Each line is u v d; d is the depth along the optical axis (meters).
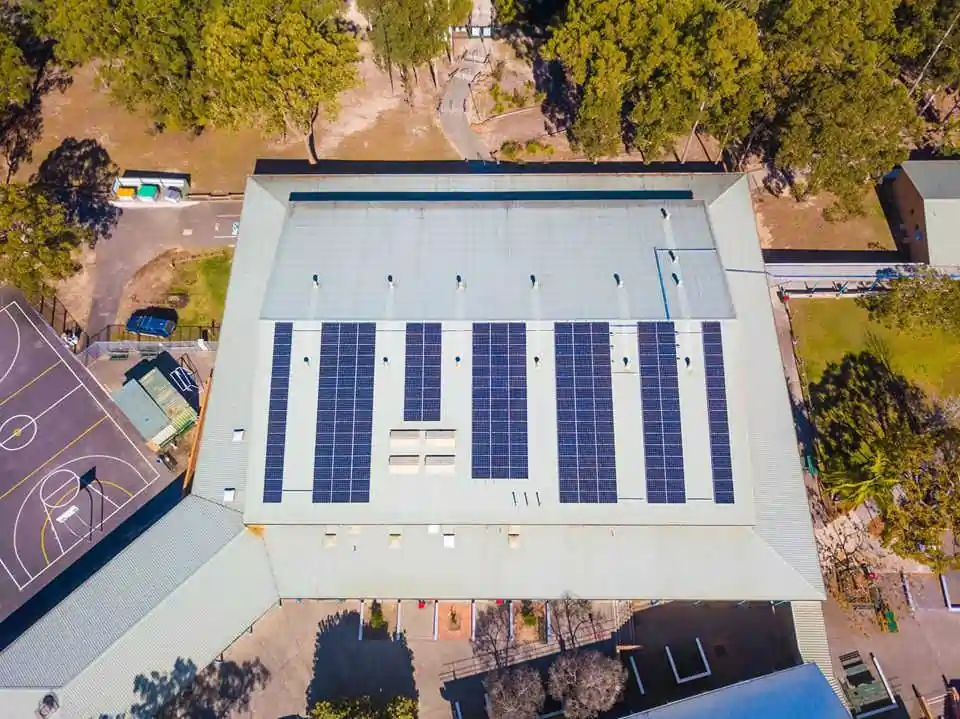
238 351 62.91
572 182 70.88
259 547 57.53
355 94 86.62
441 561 57.38
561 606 61.06
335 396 57.31
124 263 75.81
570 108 85.12
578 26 69.31
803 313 71.44
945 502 57.38
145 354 71.12
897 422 66.12
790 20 69.19
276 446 56.44
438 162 81.62
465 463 55.75
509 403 56.84
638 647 59.62
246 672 58.91
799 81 69.25
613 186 70.56
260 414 57.06
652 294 59.69
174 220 78.31
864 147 66.62
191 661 54.41
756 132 76.50
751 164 80.25
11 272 66.25
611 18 68.62
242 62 67.38
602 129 71.44
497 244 63.53
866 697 57.78
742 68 66.38
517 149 81.75
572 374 57.34
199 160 81.94
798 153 68.75
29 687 51.00
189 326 72.62
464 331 58.53
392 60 78.44
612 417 56.44
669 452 55.72
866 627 60.03
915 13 77.25
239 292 65.31
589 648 59.88
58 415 68.50
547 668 59.09
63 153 82.38
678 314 58.38
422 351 58.12
